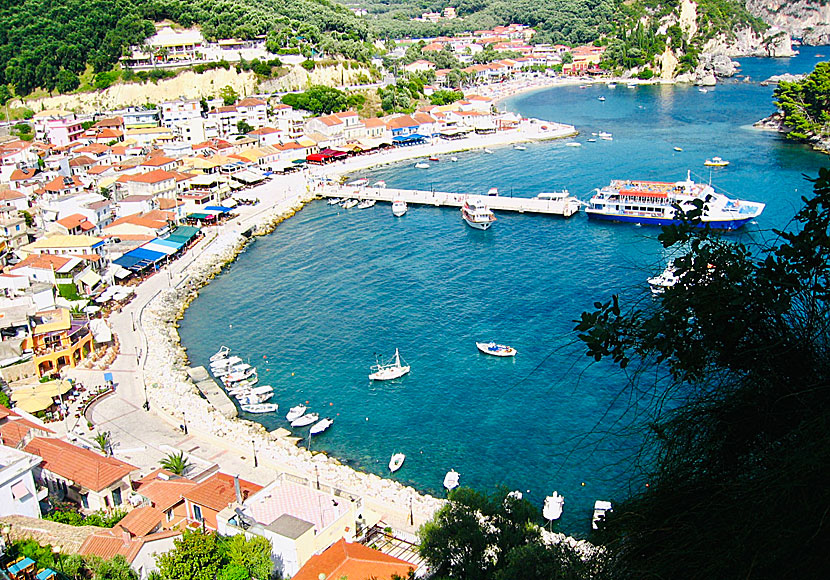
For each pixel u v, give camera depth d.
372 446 84.81
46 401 89.88
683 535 16.52
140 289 136.25
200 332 119.88
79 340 106.88
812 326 16.84
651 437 21.02
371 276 140.62
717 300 17.00
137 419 89.44
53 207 158.62
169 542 56.16
